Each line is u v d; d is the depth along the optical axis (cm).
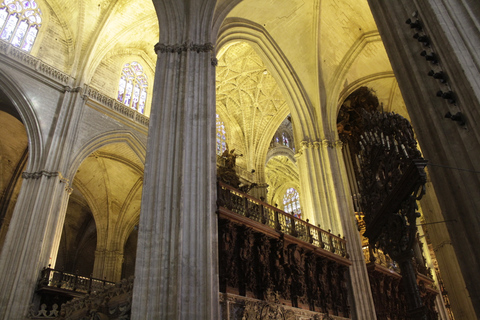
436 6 665
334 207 1805
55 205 1788
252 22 1923
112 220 2891
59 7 2244
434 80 679
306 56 2097
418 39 686
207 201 1049
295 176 3812
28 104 1902
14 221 1700
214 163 1148
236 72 2794
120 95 2419
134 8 2294
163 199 1023
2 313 1500
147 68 2652
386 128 984
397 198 938
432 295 2148
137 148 2347
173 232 973
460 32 625
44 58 2086
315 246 1460
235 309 1059
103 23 2236
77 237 3284
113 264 2761
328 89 2141
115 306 1014
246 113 3017
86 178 2767
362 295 1591
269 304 1161
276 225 1345
